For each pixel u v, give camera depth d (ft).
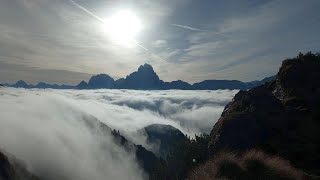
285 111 161.58
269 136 149.59
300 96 169.78
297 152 122.52
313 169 105.50
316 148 122.11
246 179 75.00
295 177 76.79
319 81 176.55
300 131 141.79
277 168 77.10
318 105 155.94
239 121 167.22
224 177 76.84
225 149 154.20
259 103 179.42
